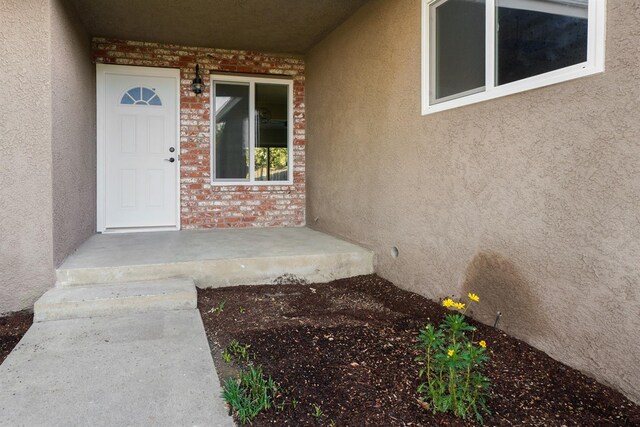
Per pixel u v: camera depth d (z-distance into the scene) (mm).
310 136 6430
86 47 5152
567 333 2385
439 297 3480
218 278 4047
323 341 2777
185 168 6164
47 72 3436
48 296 3250
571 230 2348
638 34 2002
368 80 4582
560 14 2414
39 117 3434
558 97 2406
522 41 2674
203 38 5750
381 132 4340
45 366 2422
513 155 2723
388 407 2010
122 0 4449
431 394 2033
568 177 2359
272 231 6078
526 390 2168
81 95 4773
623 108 2070
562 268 2406
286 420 1919
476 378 2039
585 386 2189
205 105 6203
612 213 2131
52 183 3504
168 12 4812
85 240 5031
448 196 3344
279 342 2768
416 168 3752
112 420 1929
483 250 2990
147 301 3312
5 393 2141
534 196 2576
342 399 2078
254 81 6461
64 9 3938
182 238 5352
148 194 6043
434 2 3523
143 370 2387
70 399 2092
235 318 3260
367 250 4582
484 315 2992
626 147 2061
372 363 2453
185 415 1971
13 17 3352
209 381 2275
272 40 5867
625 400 2070
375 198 4484
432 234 3549
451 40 3344
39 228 3475
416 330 2994
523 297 2672
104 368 2406
